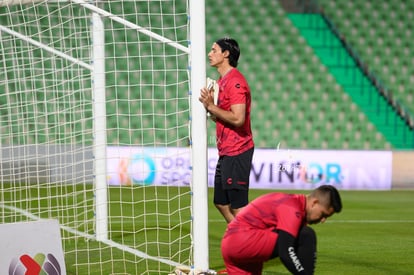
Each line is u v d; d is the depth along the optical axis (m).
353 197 49.53
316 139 66.12
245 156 21.80
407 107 68.19
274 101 67.31
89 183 46.19
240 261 16.45
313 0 71.50
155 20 67.12
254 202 16.41
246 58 69.19
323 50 70.19
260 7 70.88
